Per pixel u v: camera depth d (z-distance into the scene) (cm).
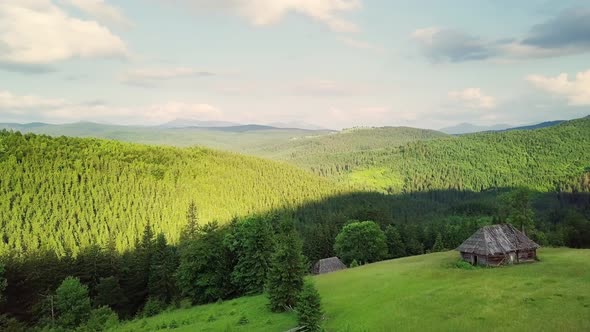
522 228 10388
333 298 5797
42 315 7531
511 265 6731
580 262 6550
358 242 10612
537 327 3806
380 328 4256
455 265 7100
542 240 11050
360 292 5944
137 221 19412
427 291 5466
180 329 5381
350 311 5044
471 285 5562
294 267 5616
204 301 7712
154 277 8806
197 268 7575
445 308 4659
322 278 7594
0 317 6700
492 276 6000
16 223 17162
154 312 7550
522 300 4662
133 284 8906
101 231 17612
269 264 7225
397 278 6550
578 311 4128
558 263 6594
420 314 4550
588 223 12562
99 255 9275
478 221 14688
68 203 19575
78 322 6762
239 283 7594
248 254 7381
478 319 4194
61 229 17575
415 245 13075
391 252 12175
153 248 9388
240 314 5722
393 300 5244
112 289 7962
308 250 12269
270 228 8019
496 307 4497
